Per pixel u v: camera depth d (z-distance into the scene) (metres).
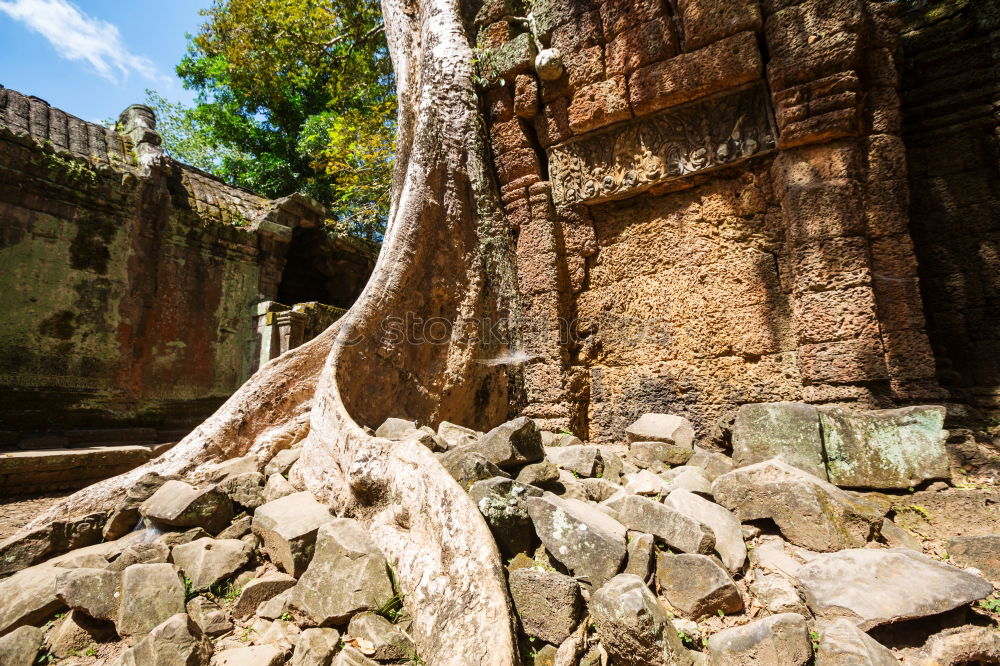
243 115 18.92
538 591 2.09
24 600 2.58
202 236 11.66
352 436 3.12
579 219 5.12
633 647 1.84
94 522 3.50
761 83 4.27
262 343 11.59
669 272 4.73
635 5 4.70
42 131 9.88
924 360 3.61
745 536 2.60
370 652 2.07
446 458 2.90
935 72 6.11
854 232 3.77
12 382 8.73
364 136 12.03
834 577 2.11
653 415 3.91
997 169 5.70
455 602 2.05
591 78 4.91
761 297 4.28
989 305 5.62
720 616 2.11
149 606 2.42
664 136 4.70
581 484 3.06
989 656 1.85
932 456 2.75
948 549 2.43
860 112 3.94
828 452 2.99
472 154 5.32
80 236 9.78
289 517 2.92
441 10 5.77
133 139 11.41
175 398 10.81
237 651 2.17
